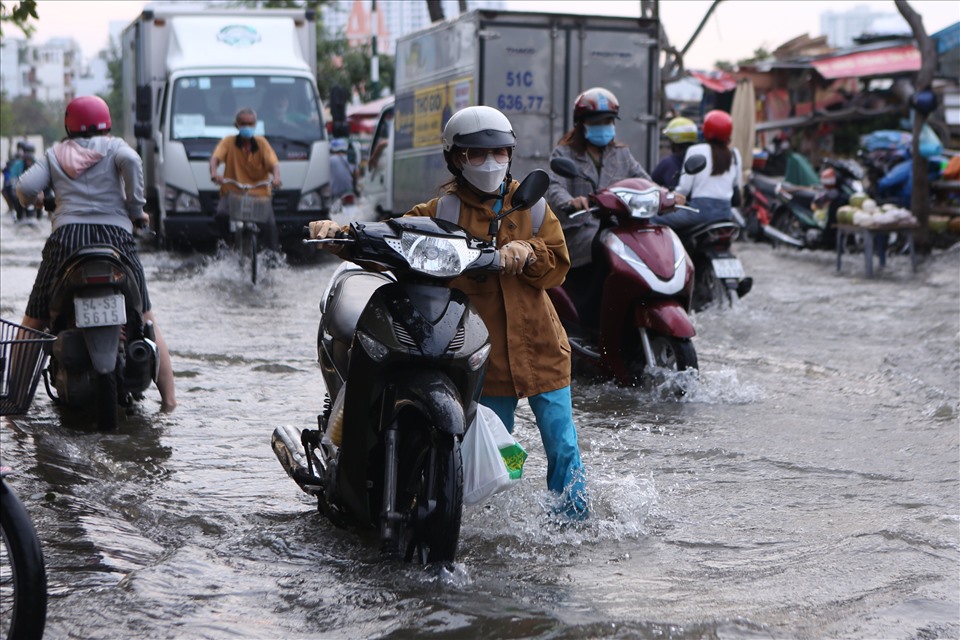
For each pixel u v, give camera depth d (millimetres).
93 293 10289
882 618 6293
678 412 11648
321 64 72812
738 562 7203
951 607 6461
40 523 7652
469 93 23109
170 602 6383
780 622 6223
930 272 24516
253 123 22688
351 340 7145
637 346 12898
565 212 12547
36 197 10711
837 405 12000
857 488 8891
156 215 29328
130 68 33781
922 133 26484
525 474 9188
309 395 12250
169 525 7926
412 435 6734
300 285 22297
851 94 42750
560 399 7703
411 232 6637
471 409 6855
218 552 7293
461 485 6453
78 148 10758
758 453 9969
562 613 6273
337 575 6863
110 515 8039
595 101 12961
